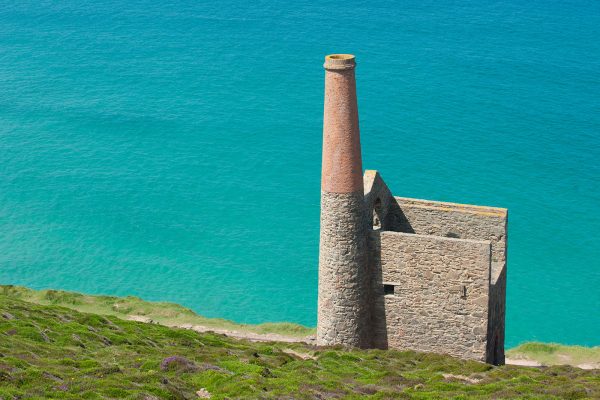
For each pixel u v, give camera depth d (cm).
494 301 7606
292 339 9425
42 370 5928
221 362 6912
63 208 18575
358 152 7262
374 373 6869
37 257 16238
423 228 8144
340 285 7512
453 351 7544
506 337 13050
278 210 18412
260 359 7288
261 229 17500
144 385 5750
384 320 7706
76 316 8538
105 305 10619
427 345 7625
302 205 18638
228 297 14588
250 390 5928
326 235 7444
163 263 15988
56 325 7856
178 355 7119
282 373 6712
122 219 18062
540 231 16712
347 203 7294
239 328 9925
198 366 6594
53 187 19638
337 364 7119
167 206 18700
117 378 5912
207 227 17625
